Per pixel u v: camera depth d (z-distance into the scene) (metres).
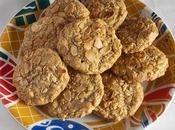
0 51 0.31
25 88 0.30
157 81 0.31
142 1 0.35
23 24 0.33
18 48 0.32
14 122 0.31
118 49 0.30
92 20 0.31
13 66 0.31
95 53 0.30
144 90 0.31
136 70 0.31
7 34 0.32
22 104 0.30
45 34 0.31
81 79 0.30
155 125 0.31
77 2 0.32
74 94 0.30
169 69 0.31
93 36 0.30
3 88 0.30
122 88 0.31
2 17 0.34
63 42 0.30
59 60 0.30
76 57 0.29
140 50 0.31
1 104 0.31
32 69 0.30
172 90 0.30
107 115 0.30
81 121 0.30
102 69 0.30
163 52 0.32
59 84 0.29
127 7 0.34
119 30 0.32
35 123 0.29
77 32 0.30
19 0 0.35
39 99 0.29
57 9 0.32
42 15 0.33
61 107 0.30
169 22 0.35
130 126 0.30
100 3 0.32
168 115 0.31
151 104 0.31
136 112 0.30
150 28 0.31
